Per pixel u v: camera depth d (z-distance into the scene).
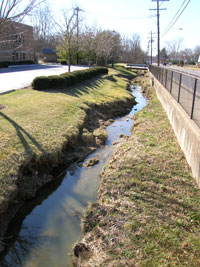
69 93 14.07
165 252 3.42
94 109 12.56
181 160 6.30
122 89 20.22
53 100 11.36
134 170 5.72
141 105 16.56
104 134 9.48
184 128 6.84
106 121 11.81
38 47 54.09
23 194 5.36
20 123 7.76
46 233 4.48
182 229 3.87
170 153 6.71
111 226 4.07
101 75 26.50
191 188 5.03
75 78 16.77
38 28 48.94
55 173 6.59
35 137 7.00
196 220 4.07
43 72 24.02
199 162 5.09
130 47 86.56
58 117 9.19
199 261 3.25
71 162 7.22
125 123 11.76
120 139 9.20
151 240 3.64
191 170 5.73
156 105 13.64
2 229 4.45
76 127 8.80
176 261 3.26
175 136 8.17
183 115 7.24
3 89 12.66
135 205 4.46
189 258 3.31
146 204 4.50
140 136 8.23
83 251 3.86
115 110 13.73
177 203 4.51
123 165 6.02
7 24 7.03
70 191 5.82
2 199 4.51
